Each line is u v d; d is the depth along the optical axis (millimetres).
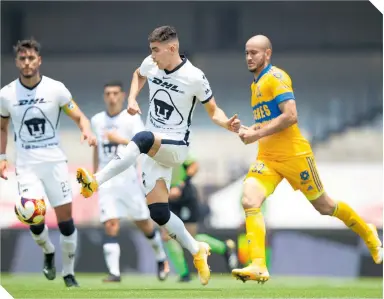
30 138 27188
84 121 27484
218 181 67125
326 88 75062
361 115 73875
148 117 24453
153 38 23375
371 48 75000
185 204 35375
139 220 34125
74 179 56625
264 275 24016
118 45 76250
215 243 35438
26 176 27188
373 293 26828
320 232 46312
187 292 25641
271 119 24578
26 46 26531
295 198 55719
